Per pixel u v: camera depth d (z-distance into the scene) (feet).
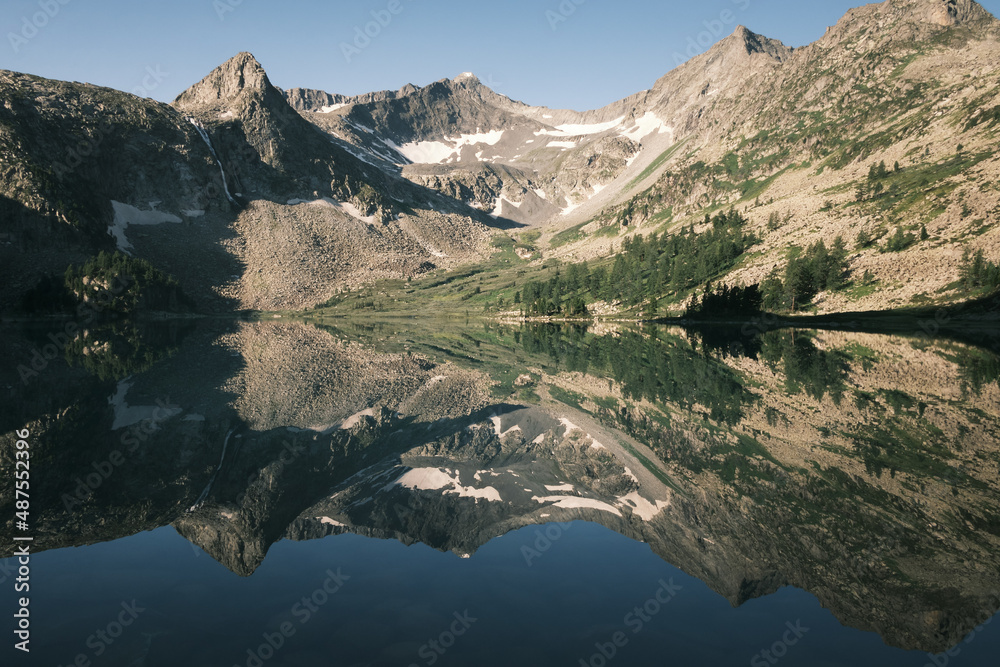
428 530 78.59
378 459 124.06
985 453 98.22
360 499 94.12
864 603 52.70
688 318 549.13
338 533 74.33
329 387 198.49
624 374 225.76
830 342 302.66
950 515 72.79
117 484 86.79
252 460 108.37
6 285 590.96
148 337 388.16
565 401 181.47
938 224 485.15
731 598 53.83
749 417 134.51
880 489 82.99
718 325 490.90
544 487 109.70
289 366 248.32
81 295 588.50
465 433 151.23
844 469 92.73
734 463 101.35
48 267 637.71
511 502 99.55
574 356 299.99
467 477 117.39
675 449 115.44
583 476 112.57
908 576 57.72
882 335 336.08
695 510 81.71
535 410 172.04
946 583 56.03
